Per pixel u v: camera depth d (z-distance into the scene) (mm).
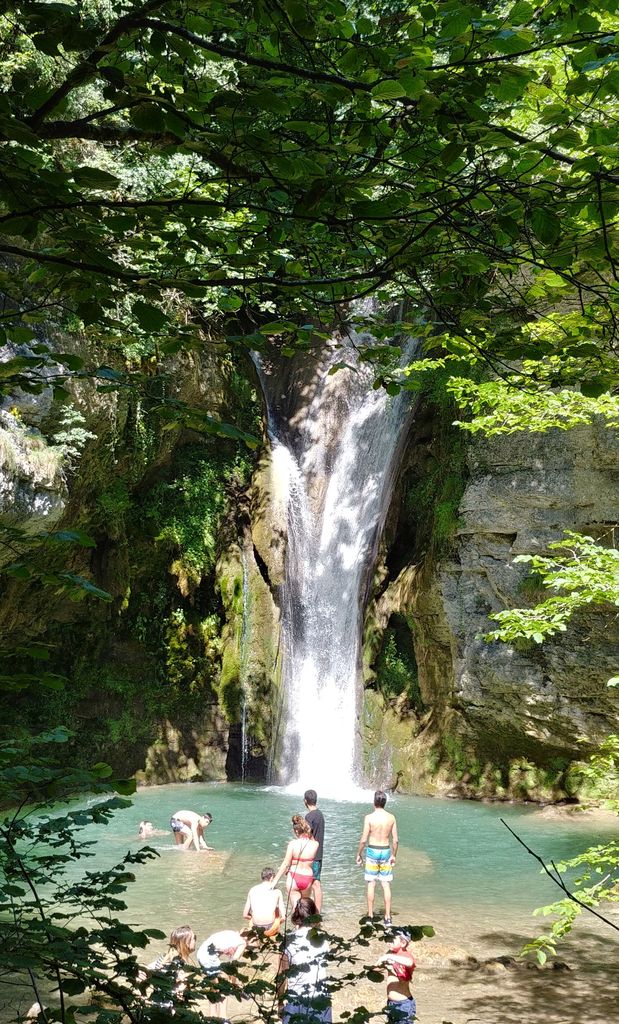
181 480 22922
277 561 23062
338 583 23406
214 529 23391
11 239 9484
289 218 3867
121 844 14805
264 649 22828
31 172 3146
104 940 3164
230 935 7160
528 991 8930
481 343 4633
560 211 3803
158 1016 3047
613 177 3449
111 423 18016
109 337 4418
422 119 3416
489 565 19062
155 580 22625
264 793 20812
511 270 4254
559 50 4379
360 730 21812
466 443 19922
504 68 3334
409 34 3430
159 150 3740
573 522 17859
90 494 19328
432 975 9391
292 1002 3363
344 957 3484
